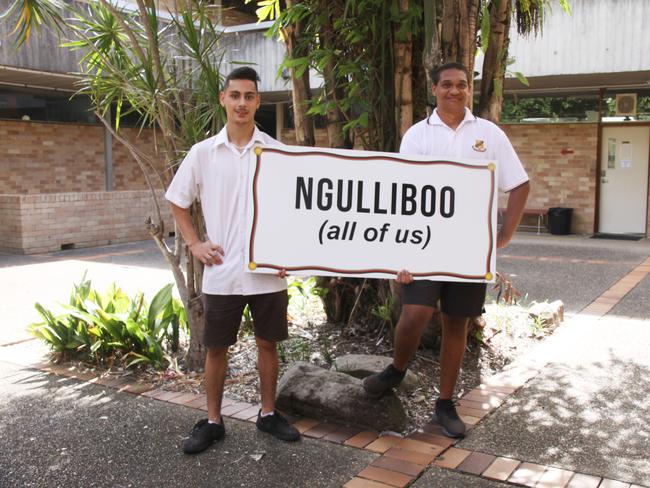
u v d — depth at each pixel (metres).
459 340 3.57
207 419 3.57
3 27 10.27
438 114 3.43
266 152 3.29
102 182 15.36
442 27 4.26
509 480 3.11
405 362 3.52
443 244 3.37
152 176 16.44
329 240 3.35
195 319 4.59
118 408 4.05
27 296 7.69
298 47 5.19
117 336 4.79
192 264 4.52
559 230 13.55
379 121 4.88
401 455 3.38
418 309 3.35
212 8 4.88
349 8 4.74
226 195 3.35
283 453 3.42
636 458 3.33
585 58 10.91
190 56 4.37
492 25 4.73
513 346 5.18
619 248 11.41
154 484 3.13
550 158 14.00
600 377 4.51
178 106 4.43
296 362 4.32
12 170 13.56
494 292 7.48
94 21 5.12
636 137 13.34
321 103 5.09
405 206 3.35
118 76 4.41
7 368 4.86
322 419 3.83
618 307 6.70
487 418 3.84
